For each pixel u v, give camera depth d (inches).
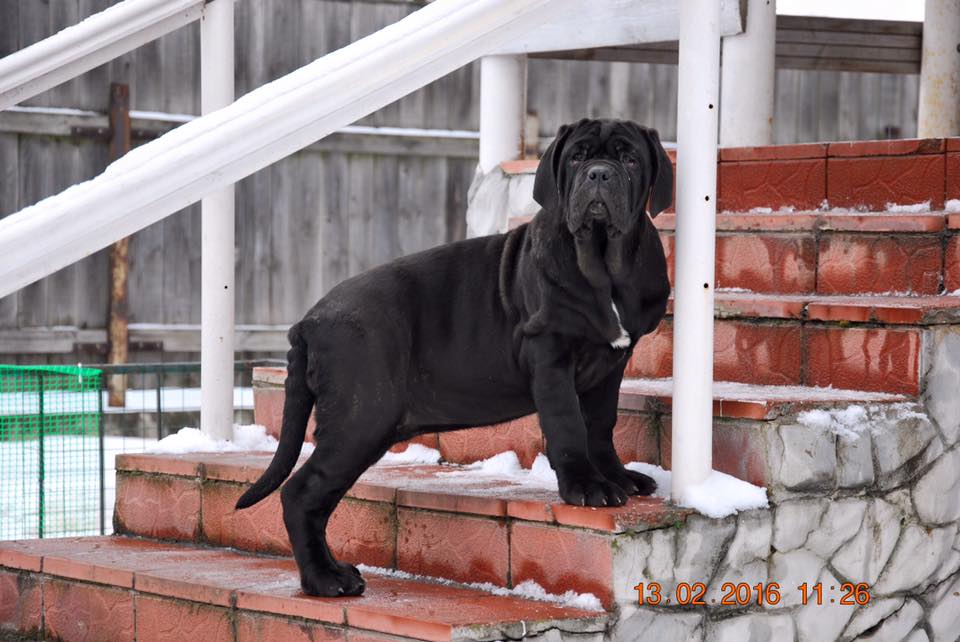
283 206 511.5
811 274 236.5
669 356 230.4
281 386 258.1
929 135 340.2
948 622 205.3
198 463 226.4
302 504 179.3
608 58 343.9
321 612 171.5
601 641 167.0
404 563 196.5
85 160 477.1
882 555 195.8
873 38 353.1
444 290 189.2
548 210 180.5
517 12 156.9
